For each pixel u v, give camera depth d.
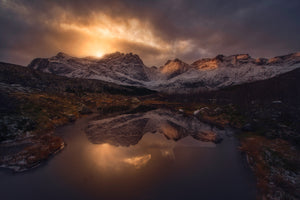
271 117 51.22
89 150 34.72
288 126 42.88
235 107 74.44
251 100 83.44
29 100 60.56
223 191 21.41
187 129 53.94
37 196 19.94
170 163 29.50
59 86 120.44
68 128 50.88
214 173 26.08
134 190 21.52
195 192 21.25
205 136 46.12
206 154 33.66
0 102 50.66
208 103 121.19
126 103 116.31
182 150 35.81
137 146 38.00
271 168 26.25
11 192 20.47
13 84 85.06
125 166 28.09
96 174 25.19
